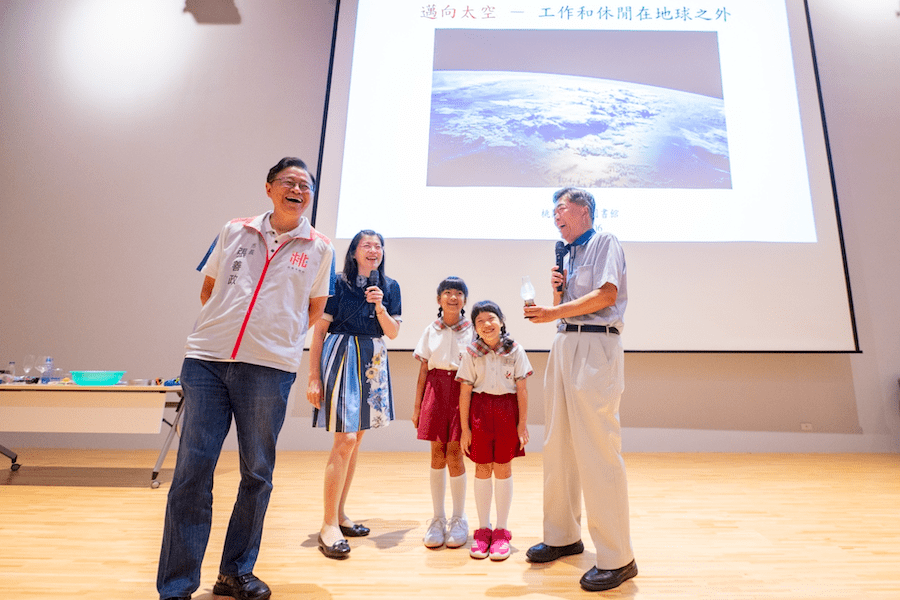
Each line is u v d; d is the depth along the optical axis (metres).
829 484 2.66
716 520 2.04
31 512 2.09
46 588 1.37
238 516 1.37
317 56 4.49
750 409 3.75
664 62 4.02
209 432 1.30
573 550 1.67
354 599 1.34
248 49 4.50
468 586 1.43
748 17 4.07
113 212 4.21
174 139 4.33
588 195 1.76
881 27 4.38
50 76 4.44
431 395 1.88
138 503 2.27
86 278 4.11
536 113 3.98
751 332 3.62
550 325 3.72
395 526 1.98
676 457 3.47
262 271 1.43
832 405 3.75
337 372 1.77
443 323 1.96
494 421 1.76
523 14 4.18
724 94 3.94
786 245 3.71
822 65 4.30
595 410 1.50
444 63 4.10
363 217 3.86
